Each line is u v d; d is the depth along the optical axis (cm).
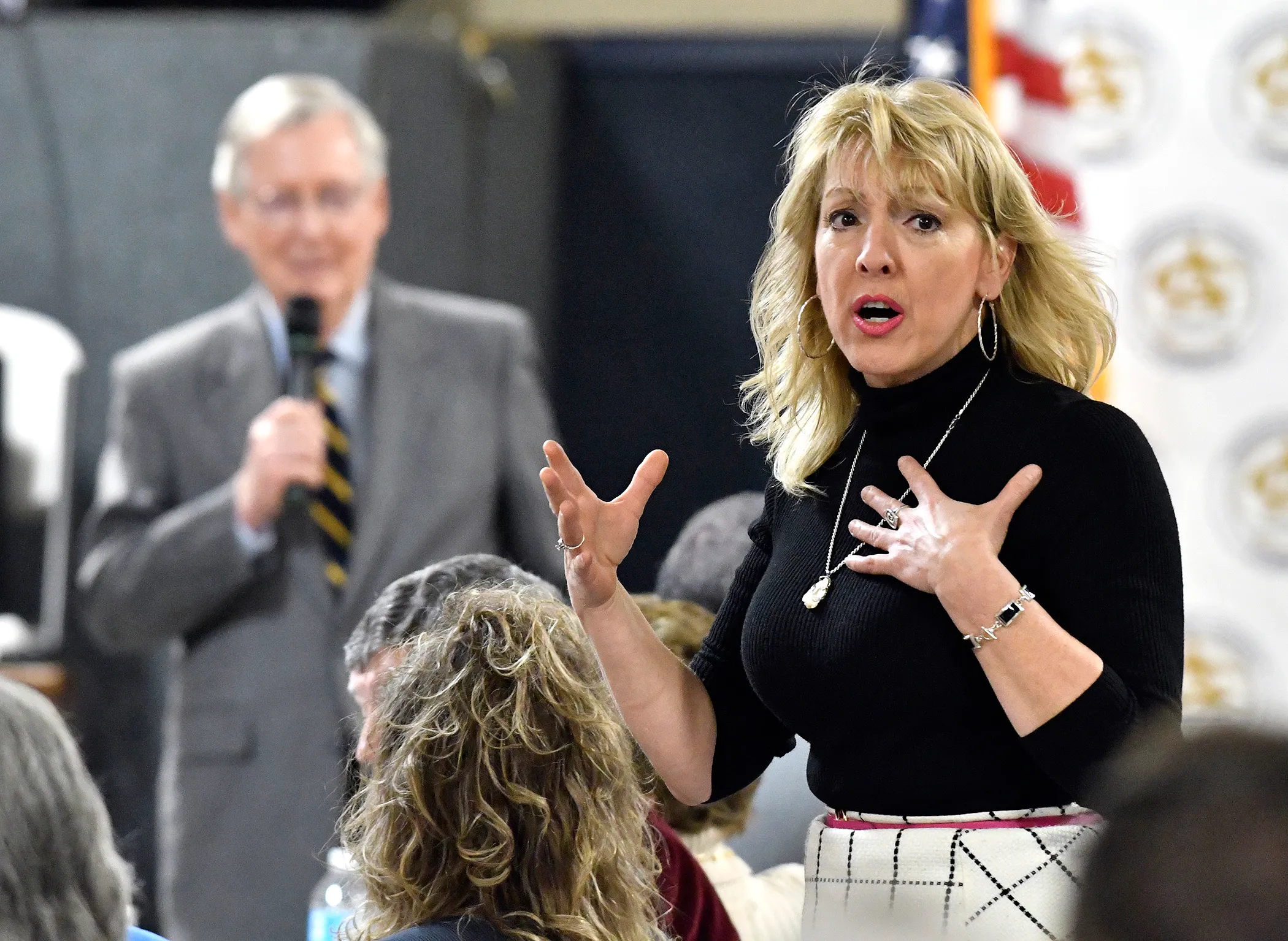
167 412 1107
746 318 1616
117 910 425
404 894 452
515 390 1112
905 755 489
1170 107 1116
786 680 508
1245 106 1110
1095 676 449
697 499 1622
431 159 1441
